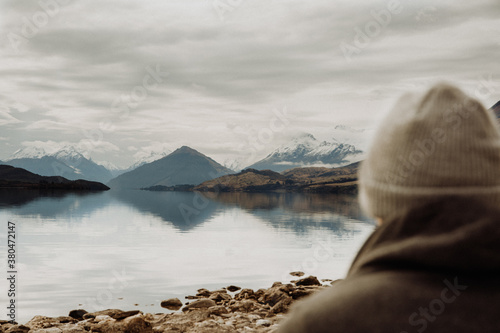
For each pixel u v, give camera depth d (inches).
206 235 1102.4
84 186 7701.8
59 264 681.6
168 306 447.8
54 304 454.6
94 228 1262.3
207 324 334.0
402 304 38.0
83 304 454.9
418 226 40.6
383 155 45.2
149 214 1894.7
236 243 941.8
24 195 3750.0
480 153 40.7
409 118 44.4
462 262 37.7
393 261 40.7
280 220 1606.8
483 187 40.0
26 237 1035.3
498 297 37.9
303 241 976.3
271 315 394.6
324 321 39.4
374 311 38.3
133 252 809.5
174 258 742.5
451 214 39.1
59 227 1278.3
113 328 327.0
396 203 42.6
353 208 2512.3
